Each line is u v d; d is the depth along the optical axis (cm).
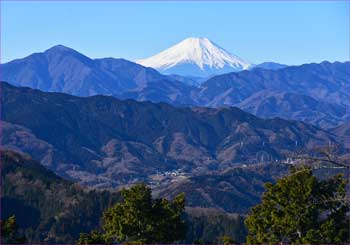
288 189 4956
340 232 4784
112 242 5462
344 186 4862
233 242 5909
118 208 5294
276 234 5034
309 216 4856
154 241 5244
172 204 5469
